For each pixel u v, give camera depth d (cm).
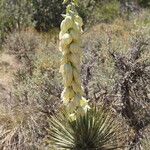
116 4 952
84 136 280
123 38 605
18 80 540
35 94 430
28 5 823
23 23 784
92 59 463
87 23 829
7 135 404
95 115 284
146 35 513
